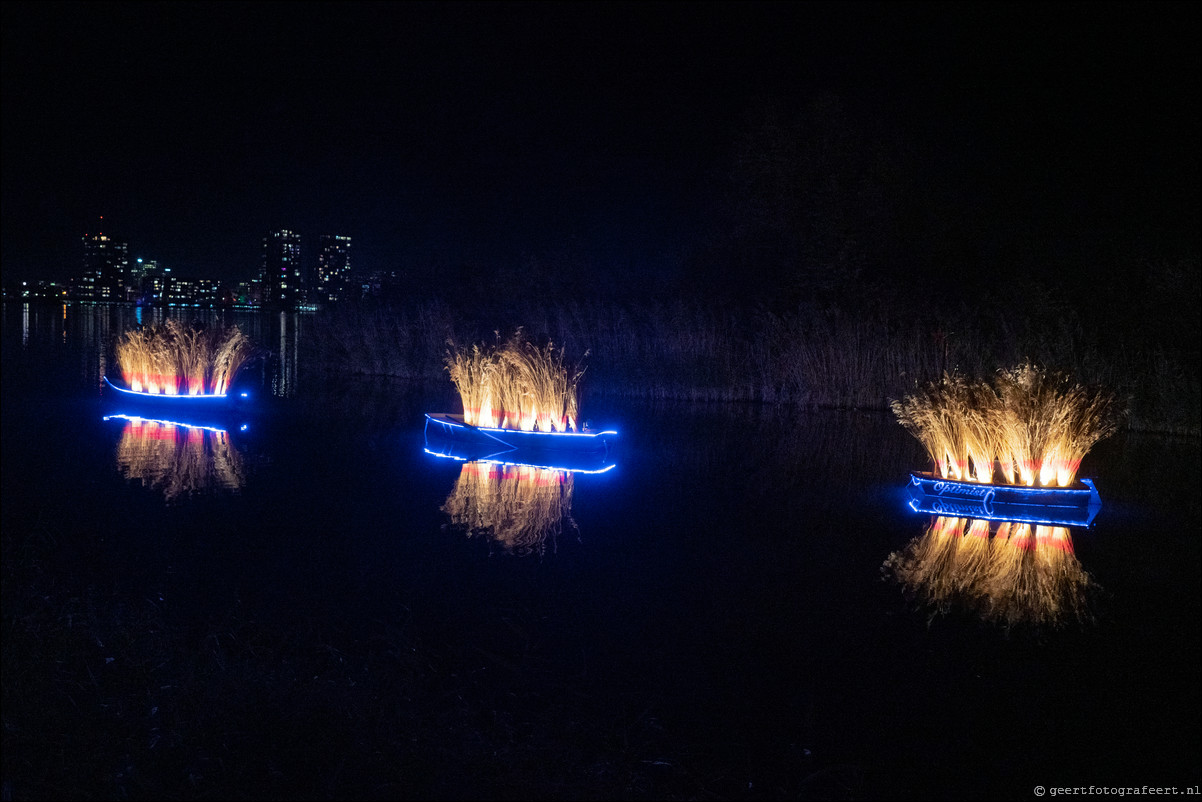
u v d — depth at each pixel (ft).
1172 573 21.01
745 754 12.31
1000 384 30.94
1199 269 53.67
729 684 14.46
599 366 67.82
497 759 11.32
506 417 40.83
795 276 77.71
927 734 13.01
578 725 12.91
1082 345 55.31
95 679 12.91
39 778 10.21
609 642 16.08
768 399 63.98
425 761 10.96
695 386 65.72
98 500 26.32
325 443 38.91
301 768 10.66
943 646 16.25
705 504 27.94
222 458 34.32
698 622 17.22
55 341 105.60
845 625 17.24
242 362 57.26
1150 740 12.91
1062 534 24.89
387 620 16.81
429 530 23.77
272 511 25.45
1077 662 15.58
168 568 19.67
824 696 14.11
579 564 20.93
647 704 13.69
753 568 20.94
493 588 18.93
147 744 11.08
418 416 49.62
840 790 11.51
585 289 83.76
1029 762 12.28
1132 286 60.54
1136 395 49.49
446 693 13.62
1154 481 33.60
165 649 14.34
